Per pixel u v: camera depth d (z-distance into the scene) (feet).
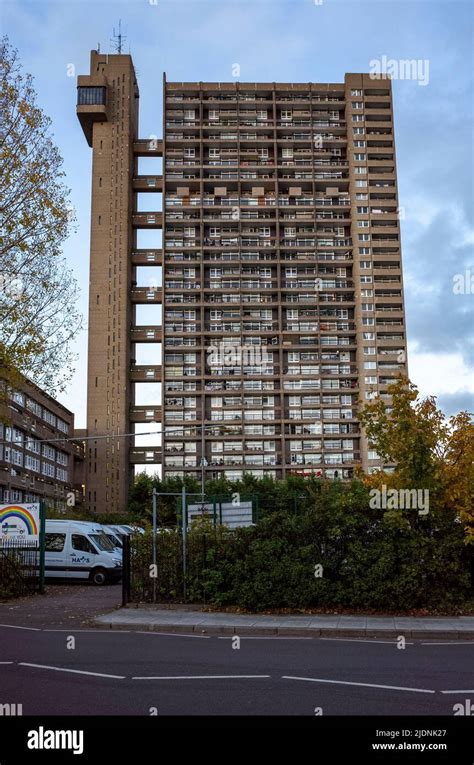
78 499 349.41
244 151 362.12
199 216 353.31
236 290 342.23
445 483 57.67
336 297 345.92
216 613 56.39
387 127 361.71
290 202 354.95
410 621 50.98
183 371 336.70
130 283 351.87
